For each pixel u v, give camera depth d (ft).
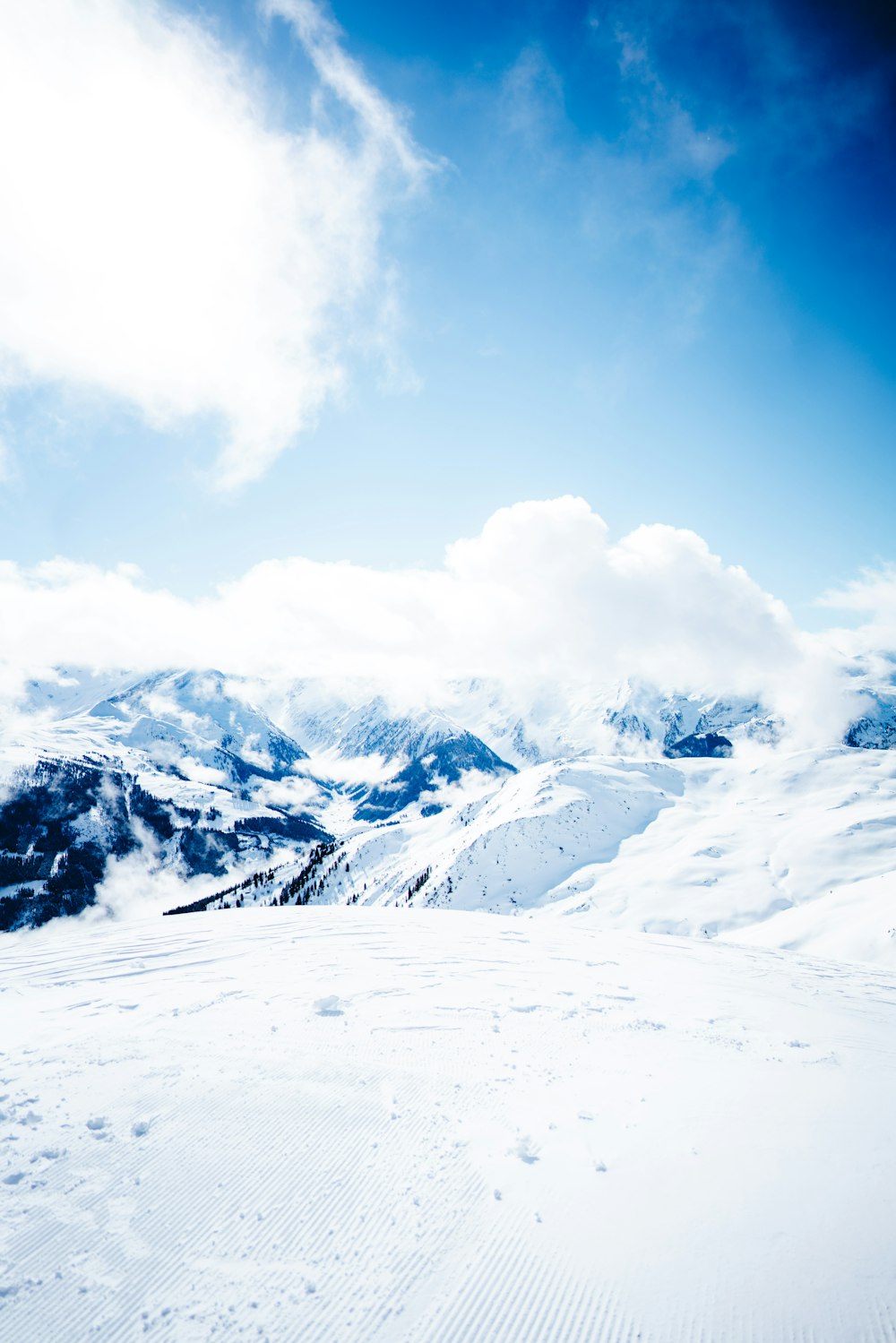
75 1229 17.98
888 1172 21.90
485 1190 20.29
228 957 53.01
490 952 59.26
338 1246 17.72
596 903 244.01
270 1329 15.05
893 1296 16.24
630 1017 40.70
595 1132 24.14
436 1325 15.23
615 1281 16.65
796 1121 25.71
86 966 49.52
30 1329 14.88
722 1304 15.92
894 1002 52.80
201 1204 19.20
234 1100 25.12
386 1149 22.30
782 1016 44.11
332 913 77.92
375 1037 33.42
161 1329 14.98
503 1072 29.73
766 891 234.17
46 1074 27.14
